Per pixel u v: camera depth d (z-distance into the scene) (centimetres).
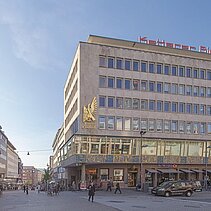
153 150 6131
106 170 6025
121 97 5978
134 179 6119
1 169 11788
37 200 3497
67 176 7319
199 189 4884
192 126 6438
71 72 7006
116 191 4703
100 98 5862
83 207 2464
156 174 6153
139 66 6153
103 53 5956
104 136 5819
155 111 6172
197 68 6581
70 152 6338
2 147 12106
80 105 5756
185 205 2656
